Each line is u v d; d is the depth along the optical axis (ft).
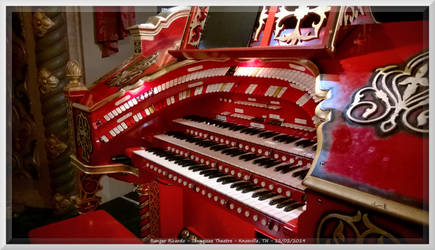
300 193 5.54
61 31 12.19
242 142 7.55
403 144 4.10
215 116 9.36
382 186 3.88
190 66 9.34
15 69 12.84
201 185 6.69
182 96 9.33
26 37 12.42
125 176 9.62
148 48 10.09
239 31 7.81
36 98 12.92
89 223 7.82
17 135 13.50
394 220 3.65
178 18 10.40
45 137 13.03
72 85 9.40
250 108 8.38
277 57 6.95
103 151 8.95
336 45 6.25
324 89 5.50
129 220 12.74
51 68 12.26
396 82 4.81
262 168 6.46
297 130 7.22
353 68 5.54
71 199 13.37
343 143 4.57
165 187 10.69
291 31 6.97
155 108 9.16
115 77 9.75
